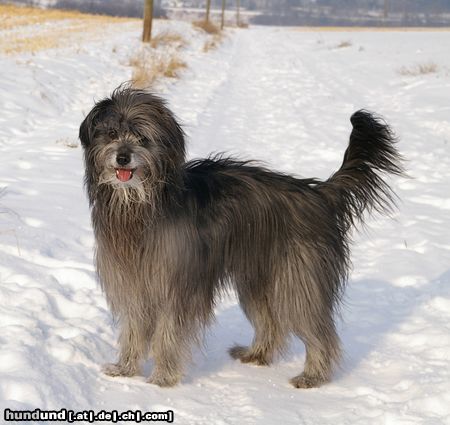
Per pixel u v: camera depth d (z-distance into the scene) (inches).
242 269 191.6
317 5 6801.2
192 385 186.1
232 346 213.8
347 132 569.3
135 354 187.2
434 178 427.5
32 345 186.1
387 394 183.9
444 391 177.2
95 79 738.2
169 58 962.1
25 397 160.4
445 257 293.0
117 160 162.7
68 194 338.0
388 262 286.0
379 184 200.2
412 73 949.8
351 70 1071.0
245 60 1289.4
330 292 194.5
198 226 179.2
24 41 983.0
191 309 181.6
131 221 170.9
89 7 3061.0
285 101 738.8
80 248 274.5
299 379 191.6
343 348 212.4
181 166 174.7
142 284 176.4
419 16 5349.4
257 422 165.5
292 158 470.9
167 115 171.2
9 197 322.0
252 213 187.8
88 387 175.3
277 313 192.7
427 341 215.6
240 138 525.7
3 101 534.0
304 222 189.6
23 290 223.3
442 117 627.5
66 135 477.1
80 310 220.4
